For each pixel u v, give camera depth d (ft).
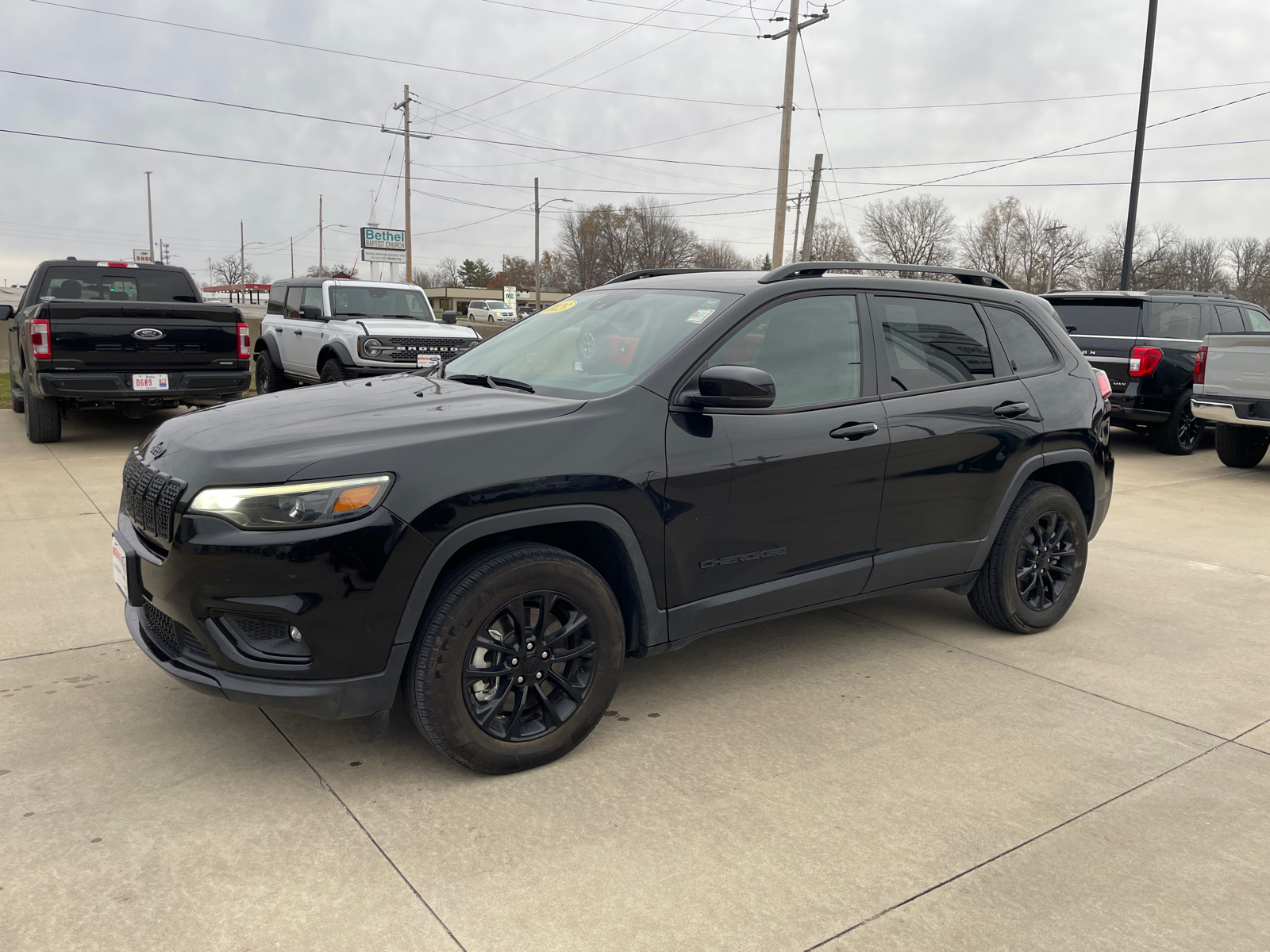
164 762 9.74
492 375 12.24
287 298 45.50
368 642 8.68
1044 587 14.61
